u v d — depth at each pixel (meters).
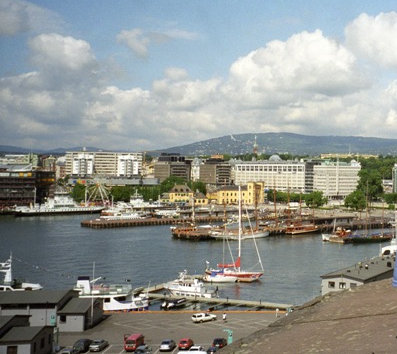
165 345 96.81
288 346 32.31
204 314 120.00
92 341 100.44
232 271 195.75
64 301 116.75
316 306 42.38
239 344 36.41
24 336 89.12
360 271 135.75
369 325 32.81
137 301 139.38
